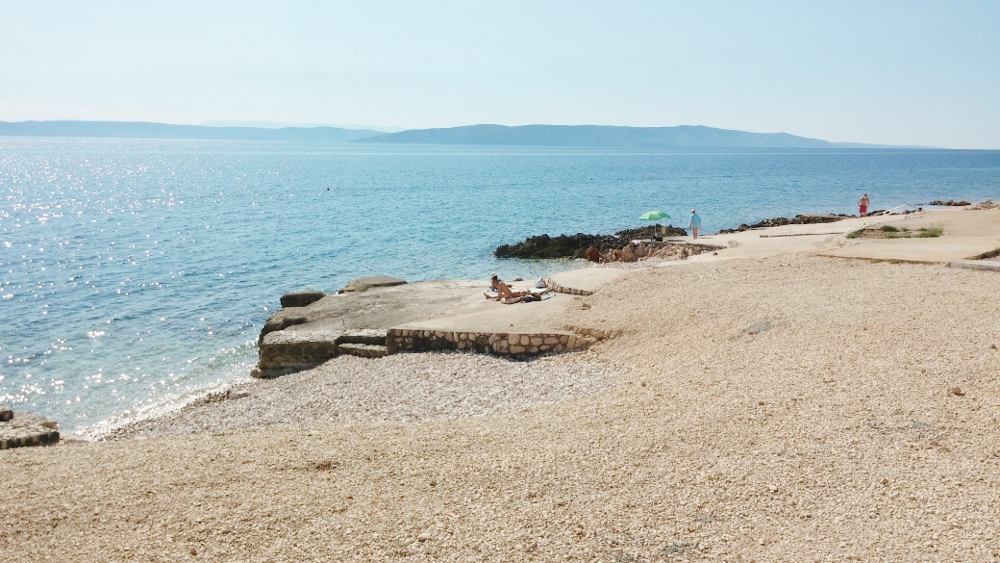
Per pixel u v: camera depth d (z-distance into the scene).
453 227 57.25
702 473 8.60
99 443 12.12
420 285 27.81
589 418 11.16
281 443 10.90
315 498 8.55
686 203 78.12
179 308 30.77
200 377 21.81
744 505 7.75
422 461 9.67
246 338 26.27
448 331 18.53
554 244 43.16
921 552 6.55
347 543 7.34
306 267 40.19
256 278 37.25
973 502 7.36
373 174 147.25
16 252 45.25
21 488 9.42
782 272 21.30
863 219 43.75
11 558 7.39
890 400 10.40
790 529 7.18
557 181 120.94
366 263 41.28
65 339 26.03
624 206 75.06
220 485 9.15
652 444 9.66
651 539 7.14
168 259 42.72
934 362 11.82
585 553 6.93
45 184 115.94
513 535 7.34
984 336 12.88
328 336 20.59
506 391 14.63
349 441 10.79
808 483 8.14
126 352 24.53
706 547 6.94
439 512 7.97
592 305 20.11
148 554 7.32
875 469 8.33
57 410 19.30
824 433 9.48
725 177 133.12
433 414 13.72
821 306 16.28
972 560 6.35
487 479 8.87
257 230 55.78
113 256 43.84
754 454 9.04
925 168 176.00
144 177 138.12
